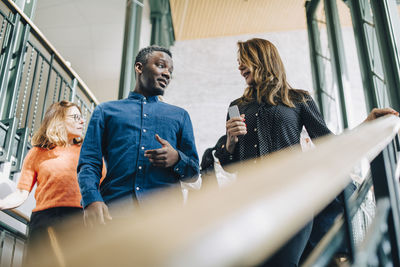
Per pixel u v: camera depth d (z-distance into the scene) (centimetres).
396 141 148
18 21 335
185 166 145
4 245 252
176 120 160
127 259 21
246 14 843
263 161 146
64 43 775
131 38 580
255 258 22
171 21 855
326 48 593
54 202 205
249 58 170
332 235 100
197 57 856
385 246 112
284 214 24
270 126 153
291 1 813
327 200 30
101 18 726
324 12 549
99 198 130
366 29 431
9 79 324
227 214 22
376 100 398
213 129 768
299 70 811
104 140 152
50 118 234
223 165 157
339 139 56
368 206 226
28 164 223
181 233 21
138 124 153
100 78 833
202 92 810
